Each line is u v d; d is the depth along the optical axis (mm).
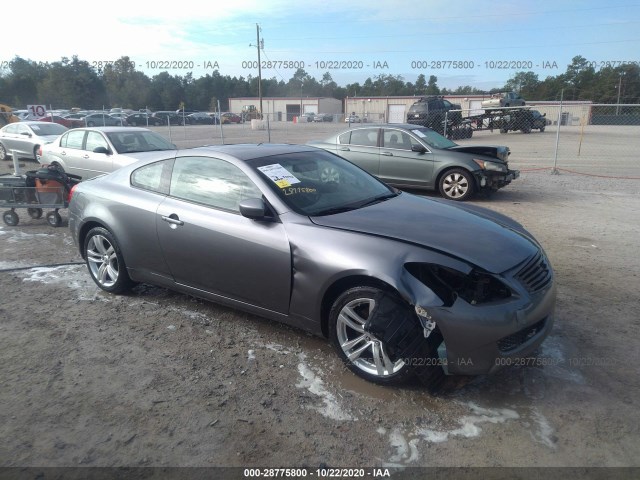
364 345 3258
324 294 3342
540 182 11922
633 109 59406
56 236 7129
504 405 3039
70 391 3191
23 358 3602
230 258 3756
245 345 3791
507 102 30297
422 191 10477
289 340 3865
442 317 2920
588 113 44031
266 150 4340
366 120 42500
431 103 26016
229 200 3893
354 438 2754
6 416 2941
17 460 2584
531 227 7430
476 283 3043
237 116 48656
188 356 3629
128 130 9891
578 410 2988
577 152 19328
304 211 3656
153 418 2924
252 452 2646
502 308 2949
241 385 3260
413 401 3082
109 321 4207
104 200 4582
